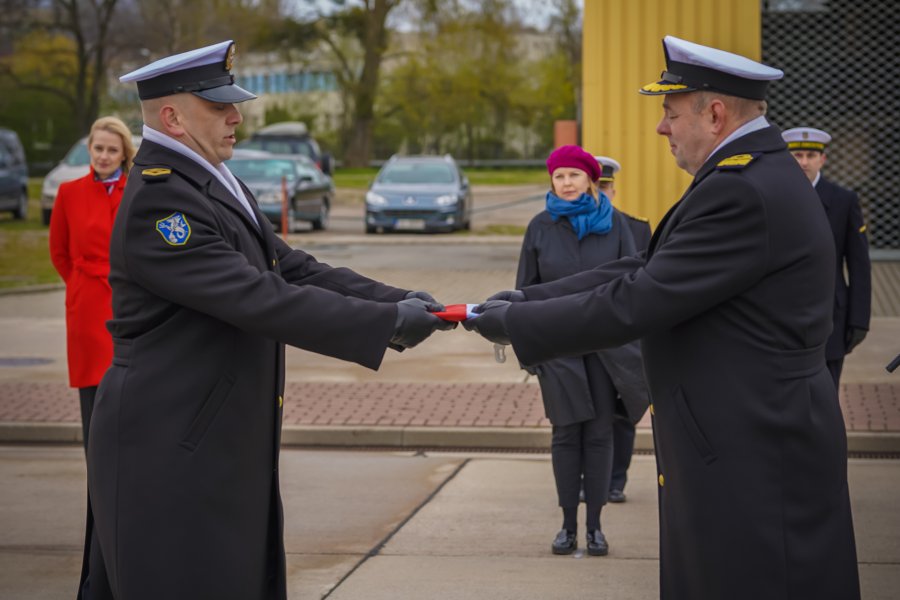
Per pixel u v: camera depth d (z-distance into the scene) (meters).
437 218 23.39
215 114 3.44
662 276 3.17
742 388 3.17
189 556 3.29
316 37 46.84
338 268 3.86
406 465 7.35
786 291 3.14
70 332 6.25
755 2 10.11
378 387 9.30
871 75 15.39
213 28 43.41
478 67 45.09
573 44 42.88
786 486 3.15
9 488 6.81
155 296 3.34
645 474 7.08
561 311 3.29
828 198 6.05
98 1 42.38
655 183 10.33
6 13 42.22
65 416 8.34
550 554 5.57
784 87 15.57
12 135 26.28
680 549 3.30
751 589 3.16
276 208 23.53
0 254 20.06
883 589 4.96
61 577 5.29
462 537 5.85
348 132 49.75
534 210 31.39
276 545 3.55
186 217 3.29
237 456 3.38
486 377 9.73
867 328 5.99
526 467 7.26
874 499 6.37
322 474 7.12
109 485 3.33
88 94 43.34
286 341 3.29
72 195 6.25
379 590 5.07
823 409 3.20
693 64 3.27
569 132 13.39
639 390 5.45
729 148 3.24
